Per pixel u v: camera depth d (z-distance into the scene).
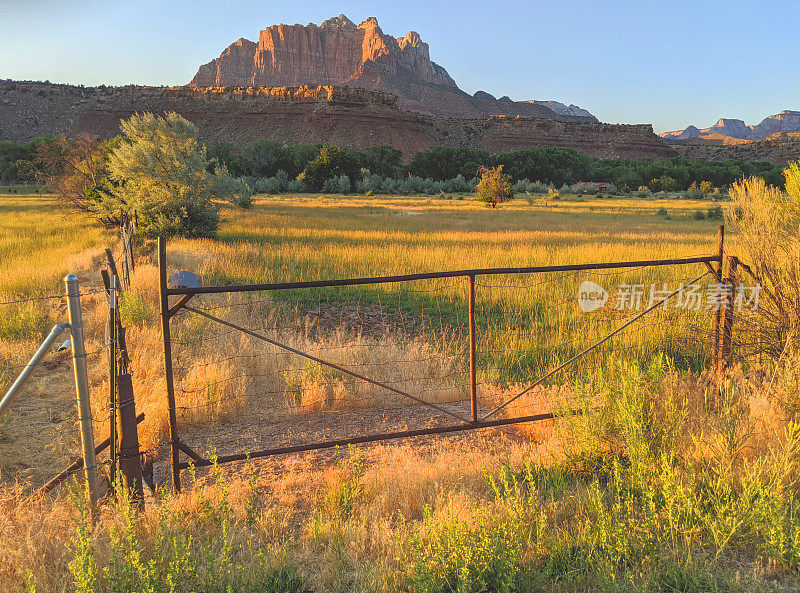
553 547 3.04
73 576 2.85
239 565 2.93
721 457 3.92
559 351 8.27
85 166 28.14
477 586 2.77
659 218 40.31
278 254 17.95
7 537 3.14
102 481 4.15
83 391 3.52
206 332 8.49
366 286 13.52
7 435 5.27
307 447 4.47
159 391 5.95
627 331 8.40
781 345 5.84
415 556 2.85
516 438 5.32
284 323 10.00
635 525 3.30
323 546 3.33
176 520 3.14
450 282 13.38
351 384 6.48
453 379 6.89
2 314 9.15
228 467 4.71
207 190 24.31
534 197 86.75
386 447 5.11
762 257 6.09
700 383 5.44
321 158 104.00
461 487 3.91
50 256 16.94
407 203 63.56
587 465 4.25
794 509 3.30
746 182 6.46
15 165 113.50
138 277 12.19
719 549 3.08
